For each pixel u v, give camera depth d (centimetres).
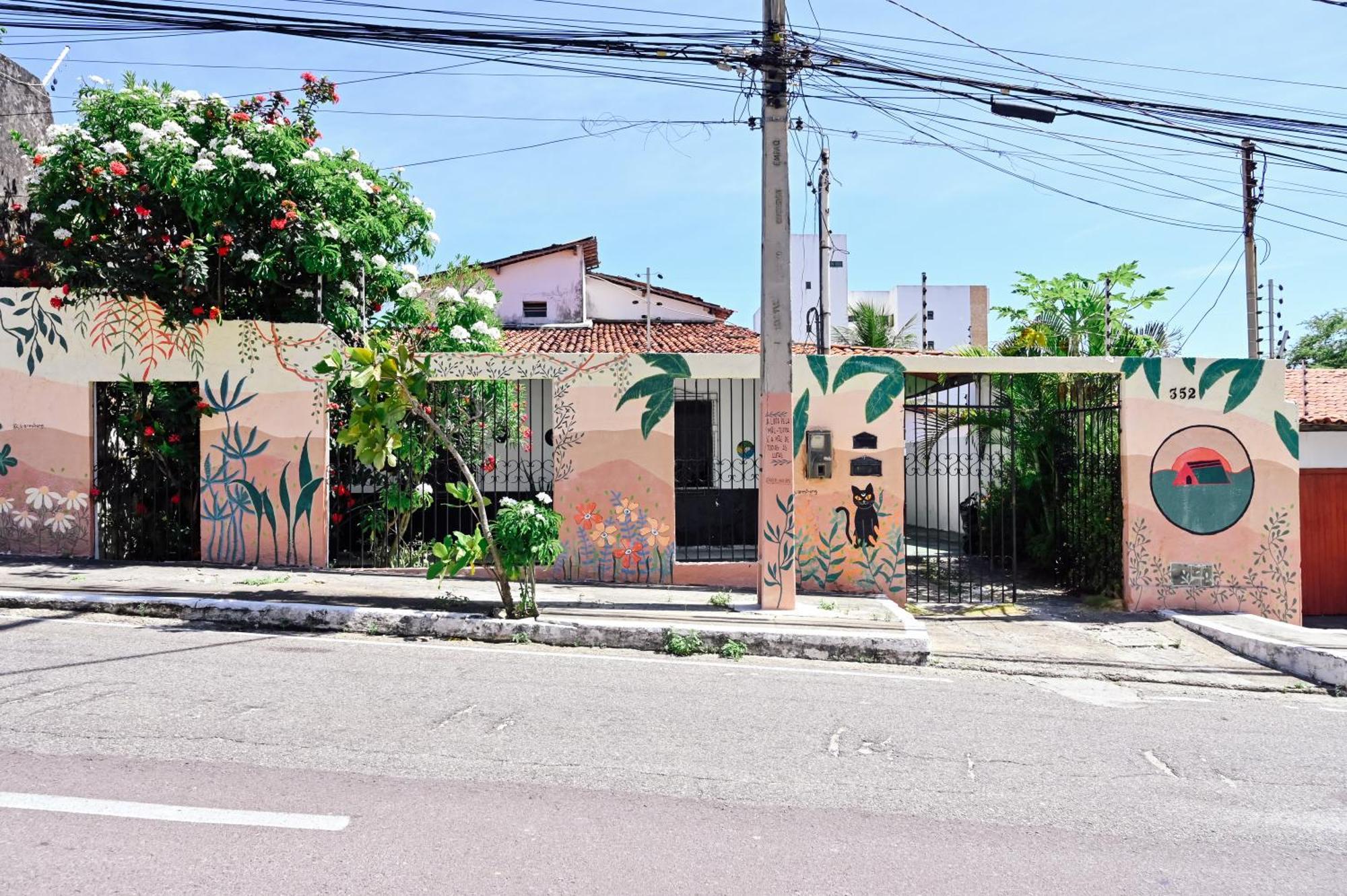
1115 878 374
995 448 1603
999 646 914
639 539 1089
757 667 763
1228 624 989
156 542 1147
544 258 2316
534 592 883
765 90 930
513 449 1433
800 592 1092
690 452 1471
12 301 1110
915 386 1812
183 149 1080
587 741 524
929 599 1203
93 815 393
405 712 563
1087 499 1230
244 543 1098
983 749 546
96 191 1077
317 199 1149
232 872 345
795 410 1102
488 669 698
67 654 675
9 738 484
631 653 803
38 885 329
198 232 1120
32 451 1105
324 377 1087
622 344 1756
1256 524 1088
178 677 624
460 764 475
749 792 455
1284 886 372
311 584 970
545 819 409
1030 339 1595
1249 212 1659
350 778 448
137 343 1102
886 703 650
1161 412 1098
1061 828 426
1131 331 1545
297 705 568
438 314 1270
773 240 946
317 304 1156
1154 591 1099
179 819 392
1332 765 546
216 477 1102
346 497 1147
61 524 1102
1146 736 595
